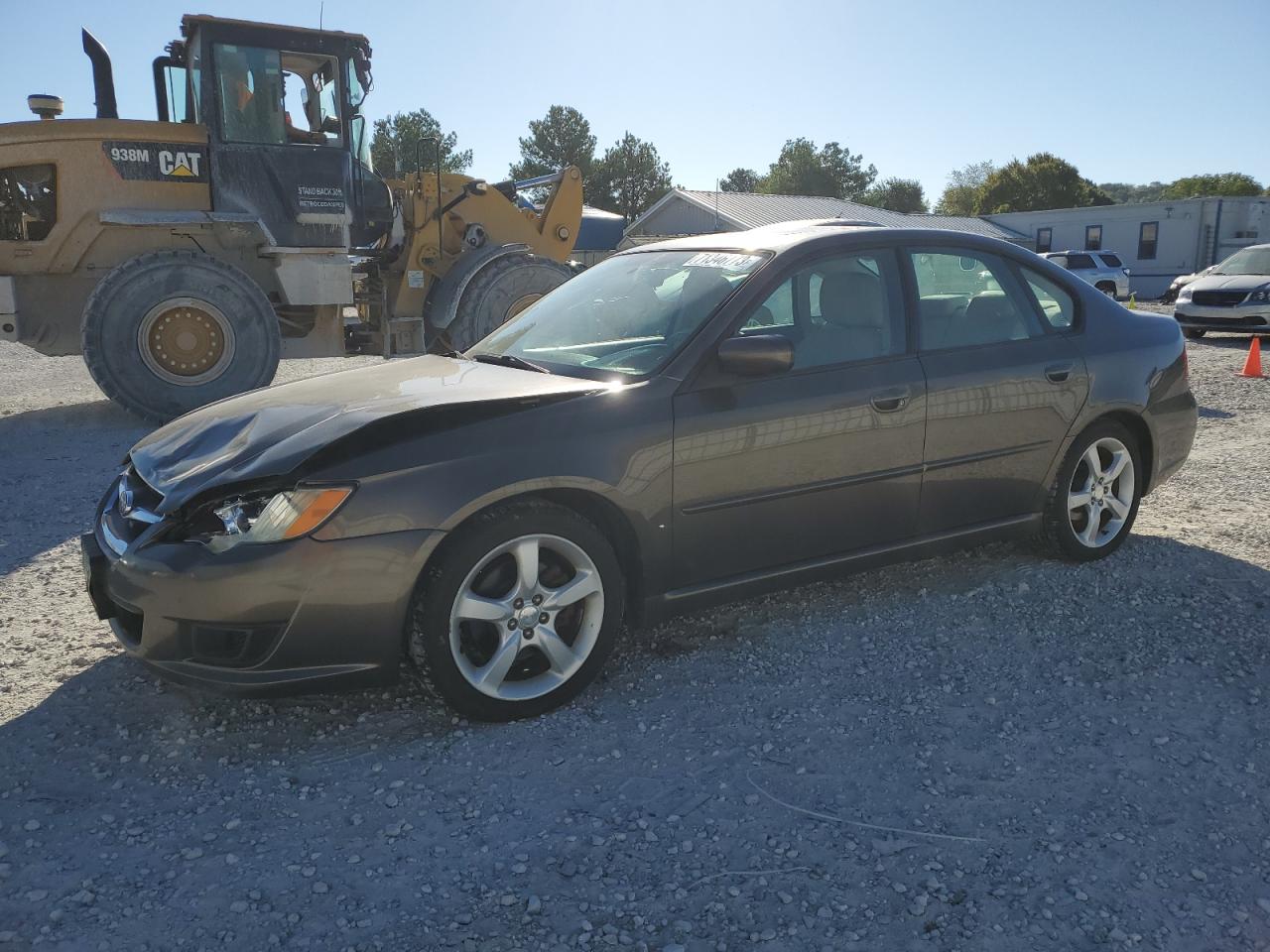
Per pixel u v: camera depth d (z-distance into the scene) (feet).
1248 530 16.52
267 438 10.12
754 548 11.63
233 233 29.32
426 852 8.13
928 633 12.46
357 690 9.88
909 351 12.62
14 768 9.41
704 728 10.16
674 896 7.56
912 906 7.45
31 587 14.55
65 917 7.29
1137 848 8.16
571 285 14.46
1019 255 14.14
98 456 24.21
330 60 30.09
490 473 9.77
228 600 9.11
